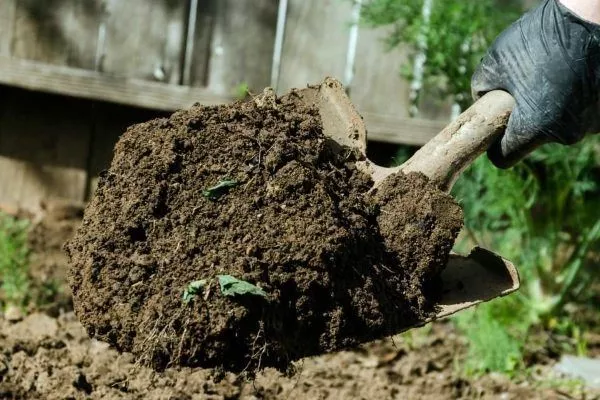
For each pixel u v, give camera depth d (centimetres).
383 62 504
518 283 262
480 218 491
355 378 369
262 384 348
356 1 480
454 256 274
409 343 417
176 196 244
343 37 502
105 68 499
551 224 455
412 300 251
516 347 405
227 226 238
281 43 503
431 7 450
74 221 503
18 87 495
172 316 227
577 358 417
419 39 454
